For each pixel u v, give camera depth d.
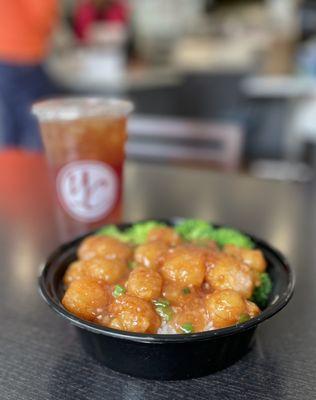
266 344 0.36
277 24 2.70
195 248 0.36
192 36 2.78
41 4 1.25
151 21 2.82
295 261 0.48
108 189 0.51
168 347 0.30
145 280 0.32
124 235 0.42
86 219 0.52
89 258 0.37
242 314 0.31
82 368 0.34
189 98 1.83
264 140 1.80
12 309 0.41
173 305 0.32
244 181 0.72
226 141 0.87
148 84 1.88
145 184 0.72
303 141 1.77
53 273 0.36
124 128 0.50
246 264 0.35
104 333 0.29
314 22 2.09
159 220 0.45
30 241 0.54
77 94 1.73
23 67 1.30
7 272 0.47
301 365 0.34
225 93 1.85
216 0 3.01
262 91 1.73
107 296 0.33
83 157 0.49
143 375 0.32
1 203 0.65
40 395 0.32
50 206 0.63
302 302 0.41
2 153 0.87
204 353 0.31
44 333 0.38
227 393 0.32
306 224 0.57
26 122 1.34
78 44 2.16
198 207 0.63
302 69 1.79
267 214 0.60
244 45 2.38
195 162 0.94
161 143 0.92
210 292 0.33
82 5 2.28
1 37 1.25
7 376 0.33
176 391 0.32
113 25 2.35
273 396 0.31
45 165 0.80
